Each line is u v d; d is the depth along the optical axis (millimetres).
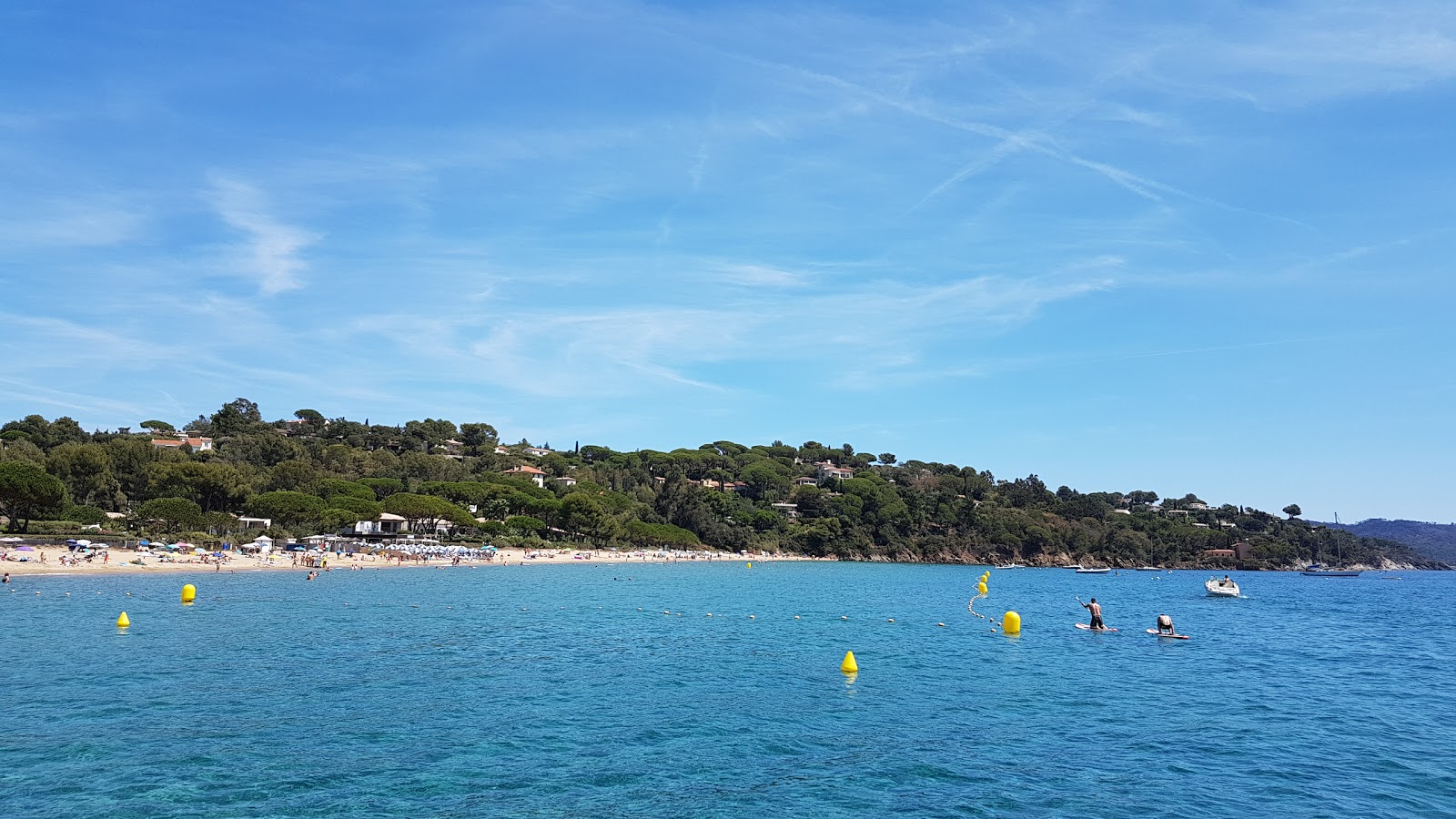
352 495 159625
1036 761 27266
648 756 27062
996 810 22734
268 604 69125
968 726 31719
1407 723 33375
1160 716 33906
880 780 25062
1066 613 80812
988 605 89812
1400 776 26062
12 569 86125
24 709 31219
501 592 90250
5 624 52906
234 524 130250
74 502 130750
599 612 71688
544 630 57844
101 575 90812
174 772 24406
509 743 28141
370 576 107000
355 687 36438
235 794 22781
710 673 41938
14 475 105625
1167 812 22734
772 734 30062
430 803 22406
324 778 24156
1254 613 90375
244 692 34875
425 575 113188
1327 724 32875
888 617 72750
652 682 39406
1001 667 45344
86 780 23562
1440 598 130625
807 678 41156
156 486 134875
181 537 120625
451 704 33562
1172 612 90250
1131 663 47469
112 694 33812
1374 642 61625
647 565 170125
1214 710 35281
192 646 46125
